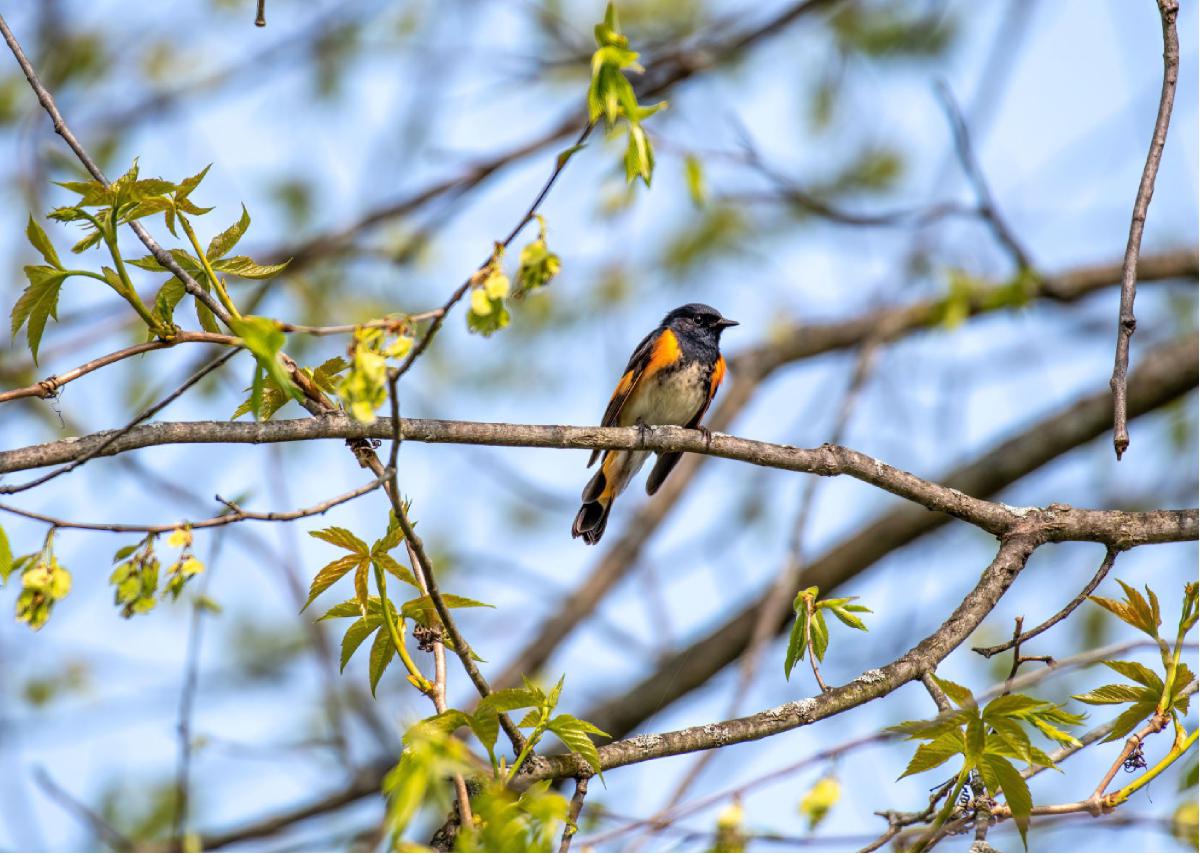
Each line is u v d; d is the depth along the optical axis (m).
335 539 5.38
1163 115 6.79
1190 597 5.51
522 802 4.34
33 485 5.09
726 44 14.13
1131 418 13.56
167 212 5.60
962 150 12.52
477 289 4.61
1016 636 5.95
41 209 12.93
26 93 14.55
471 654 5.42
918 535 14.19
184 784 8.02
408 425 6.45
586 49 14.09
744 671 10.51
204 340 5.70
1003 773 5.11
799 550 11.58
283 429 6.14
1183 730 5.49
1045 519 7.25
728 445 7.21
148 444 5.87
